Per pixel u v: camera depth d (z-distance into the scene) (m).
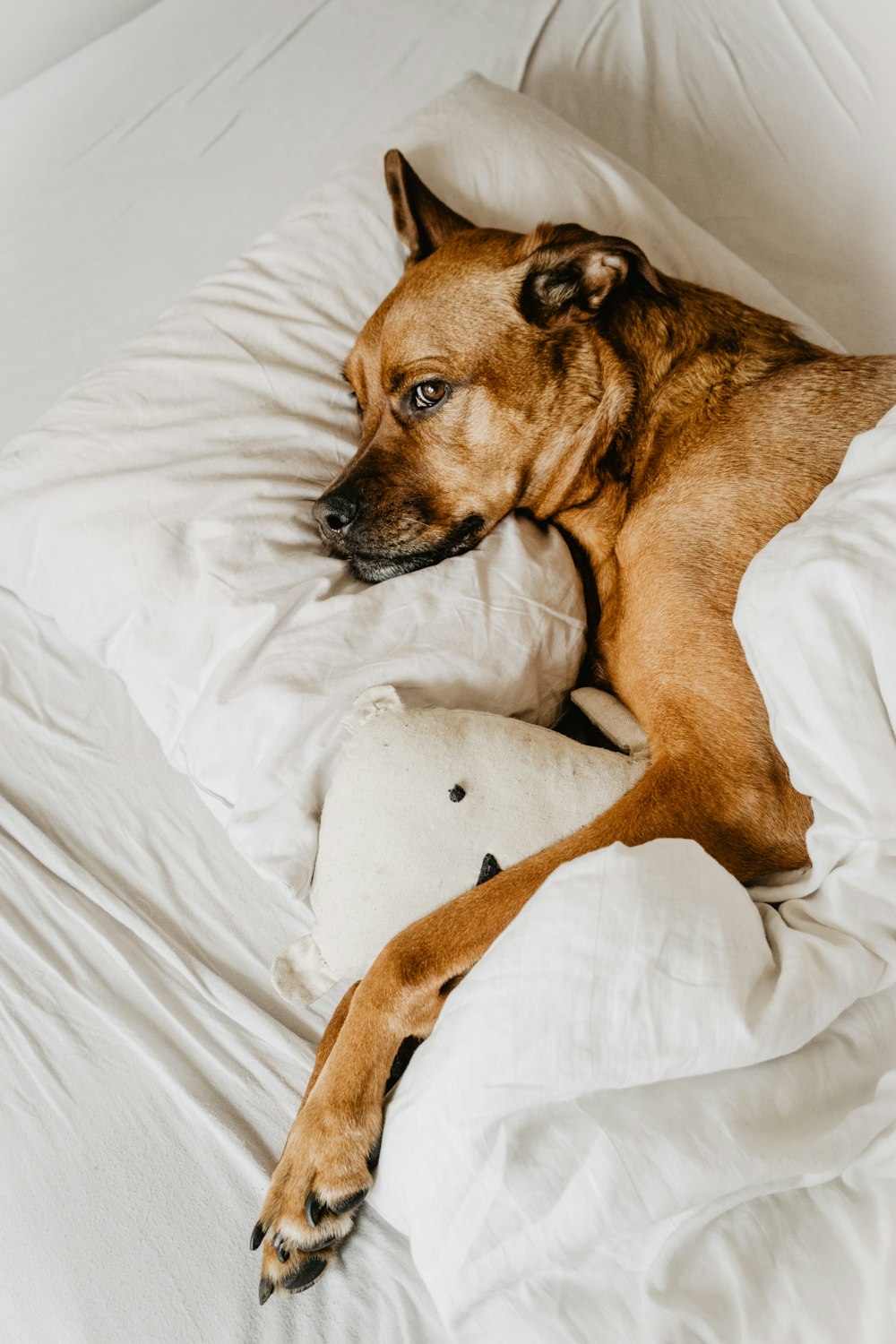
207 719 1.51
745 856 1.43
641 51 2.69
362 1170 1.25
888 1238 0.97
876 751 1.15
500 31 2.80
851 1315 0.95
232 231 2.54
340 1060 1.29
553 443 1.71
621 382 1.70
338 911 1.36
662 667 1.56
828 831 1.20
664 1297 0.98
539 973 1.09
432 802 1.33
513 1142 1.05
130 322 2.44
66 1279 1.31
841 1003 1.08
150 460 1.73
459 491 1.70
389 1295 1.25
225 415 1.76
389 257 1.95
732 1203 1.01
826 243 2.32
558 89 2.67
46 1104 1.47
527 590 1.59
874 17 2.61
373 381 1.73
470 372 1.66
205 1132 1.42
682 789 1.43
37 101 2.98
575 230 1.63
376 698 1.39
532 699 1.58
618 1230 1.00
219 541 1.63
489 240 1.73
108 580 1.67
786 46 2.64
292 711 1.45
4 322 2.52
